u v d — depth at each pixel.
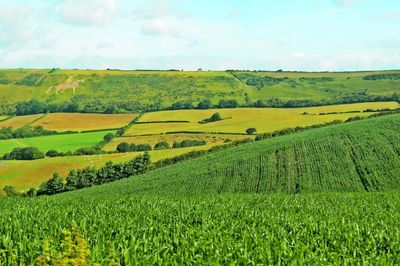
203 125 126.31
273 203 37.72
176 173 72.31
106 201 38.75
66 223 25.36
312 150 70.25
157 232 22.30
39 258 14.25
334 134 76.50
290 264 16.05
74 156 99.31
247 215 28.55
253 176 64.56
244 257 16.56
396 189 54.34
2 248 19.05
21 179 86.50
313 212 31.27
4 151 107.50
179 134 116.12
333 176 60.56
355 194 45.25
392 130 73.25
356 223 23.92
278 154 71.12
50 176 87.44
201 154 88.56
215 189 62.28
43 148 109.25
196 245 17.95
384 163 61.50
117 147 104.19
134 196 46.69
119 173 85.75
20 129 131.88
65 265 13.74
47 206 35.53
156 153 96.38
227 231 22.22
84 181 83.81
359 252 17.70
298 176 62.22
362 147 67.69
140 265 15.93
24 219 26.58
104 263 15.38
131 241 18.73
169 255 16.91
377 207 33.75
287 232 22.52
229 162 71.69
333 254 17.17
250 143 85.50
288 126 113.19
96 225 23.64
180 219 27.25
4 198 44.44
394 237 20.23
